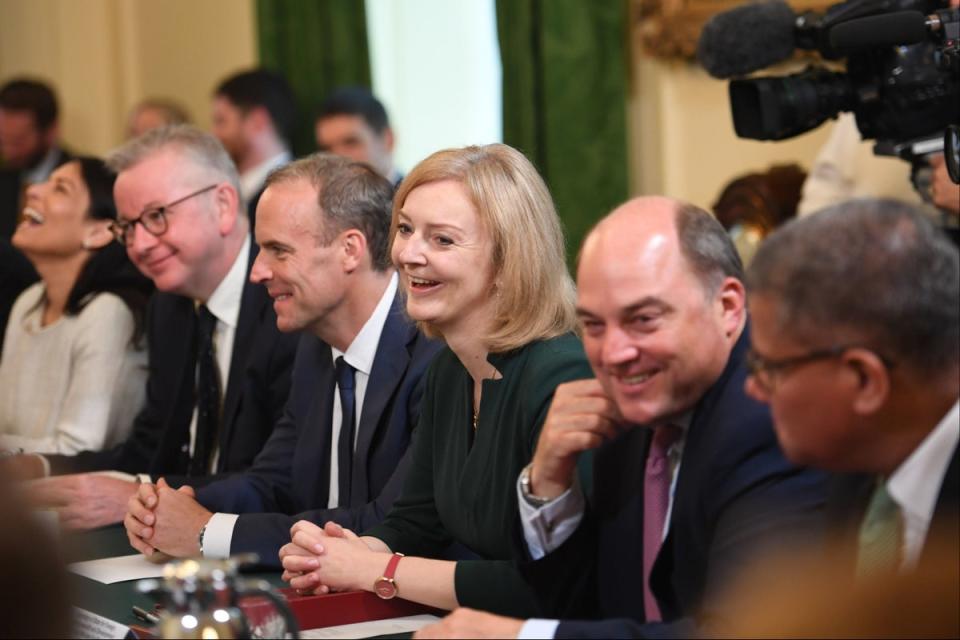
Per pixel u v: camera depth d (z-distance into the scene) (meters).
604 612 2.39
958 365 1.83
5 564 1.11
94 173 4.39
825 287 1.81
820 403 1.85
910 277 1.80
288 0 7.30
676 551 2.24
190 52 8.02
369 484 3.22
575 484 2.39
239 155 7.00
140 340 4.33
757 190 4.99
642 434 2.38
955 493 1.86
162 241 3.86
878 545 2.00
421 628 2.34
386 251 3.27
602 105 6.30
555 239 2.76
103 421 4.27
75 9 8.16
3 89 7.59
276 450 3.50
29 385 4.42
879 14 3.13
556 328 2.73
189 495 3.19
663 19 6.01
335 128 6.49
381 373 3.24
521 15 6.42
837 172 4.84
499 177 2.74
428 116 7.15
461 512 2.76
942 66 3.14
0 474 1.13
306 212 3.24
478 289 2.72
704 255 2.15
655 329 2.13
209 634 1.89
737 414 2.16
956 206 3.27
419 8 7.12
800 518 2.09
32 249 4.38
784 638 1.08
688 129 6.16
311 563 2.62
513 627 2.15
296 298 3.27
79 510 3.44
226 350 3.93
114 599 2.73
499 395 2.70
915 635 1.03
